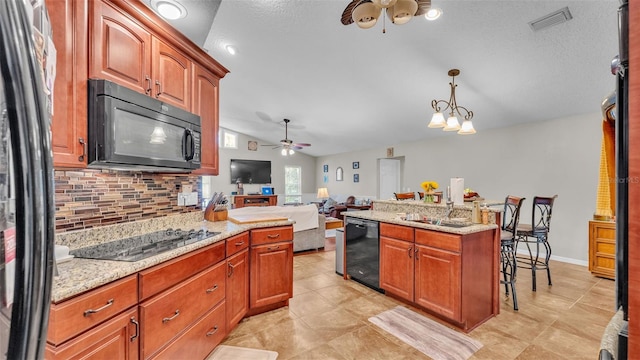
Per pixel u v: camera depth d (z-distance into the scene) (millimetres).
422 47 3008
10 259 444
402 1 1655
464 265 2258
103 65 1452
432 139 6109
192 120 1989
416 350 2027
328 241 5758
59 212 1545
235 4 2701
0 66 422
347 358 1937
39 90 482
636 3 452
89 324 1079
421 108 4602
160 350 1403
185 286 1586
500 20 2459
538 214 4328
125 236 1873
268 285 2516
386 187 7914
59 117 1255
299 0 2631
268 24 3004
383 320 2455
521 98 3719
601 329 2305
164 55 1842
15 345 438
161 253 1458
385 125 5746
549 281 3275
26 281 447
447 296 2334
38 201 462
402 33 2854
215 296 1886
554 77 3139
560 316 2525
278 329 2299
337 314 2566
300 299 2891
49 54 671
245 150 9281
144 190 2066
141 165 1582
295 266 4066
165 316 1437
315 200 10469
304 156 10336
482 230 2396
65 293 993
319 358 1935
